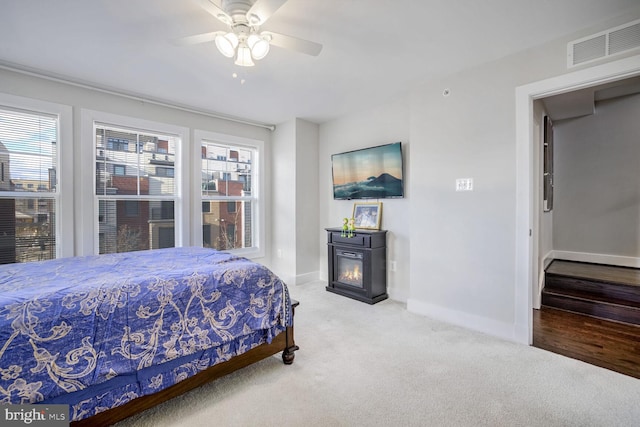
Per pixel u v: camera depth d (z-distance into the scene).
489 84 2.64
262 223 4.60
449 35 2.23
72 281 1.66
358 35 2.22
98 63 2.62
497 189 2.61
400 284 3.63
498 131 2.60
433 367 2.13
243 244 4.49
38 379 1.28
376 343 2.50
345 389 1.88
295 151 4.31
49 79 2.84
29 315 1.32
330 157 4.43
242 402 1.77
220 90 3.25
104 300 1.50
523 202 2.46
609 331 2.71
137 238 3.49
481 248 2.71
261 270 2.08
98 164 3.21
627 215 4.01
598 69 2.10
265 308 2.02
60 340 1.35
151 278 1.72
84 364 1.38
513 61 2.51
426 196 3.09
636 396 1.80
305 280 4.44
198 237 3.91
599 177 4.20
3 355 1.23
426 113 3.08
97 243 3.17
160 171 3.65
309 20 2.03
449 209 2.92
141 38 2.23
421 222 3.14
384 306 3.42
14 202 2.77
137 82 3.02
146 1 1.81
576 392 1.84
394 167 3.56
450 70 2.80
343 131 4.23
